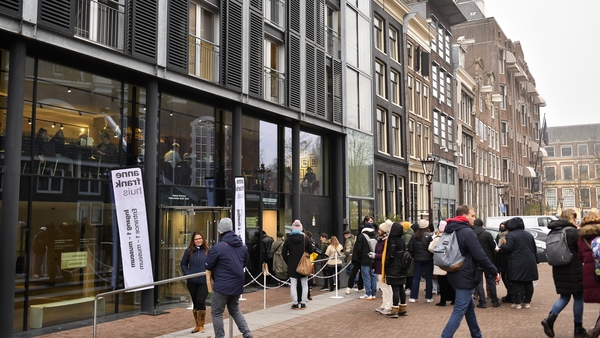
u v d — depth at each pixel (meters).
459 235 7.60
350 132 24.11
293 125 20.11
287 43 19.44
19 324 10.51
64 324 11.26
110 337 9.95
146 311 12.52
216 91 15.64
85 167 12.20
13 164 10.23
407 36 32.69
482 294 12.50
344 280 18.38
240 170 16.78
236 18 16.64
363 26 26.38
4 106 10.64
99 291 12.17
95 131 12.48
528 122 73.94
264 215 18.41
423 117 34.59
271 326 10.69
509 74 64.88
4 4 10.09
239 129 16.84
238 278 8.37
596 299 7.88
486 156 51.22
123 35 12.66
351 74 24.80
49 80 11.55
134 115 13.48
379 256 12.23
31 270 10.81
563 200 101.31
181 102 15.15
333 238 15.22
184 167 15.05
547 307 12.41
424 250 13.48
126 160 13.21
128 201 11.75
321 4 22.17
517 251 11.99
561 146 107.06
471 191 45.44
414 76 33.69
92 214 12.21
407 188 31.20
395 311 11.26
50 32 10.91
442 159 38.00
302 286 12.83
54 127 11.59
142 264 11.75
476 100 49.00
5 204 10.10
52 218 11.34
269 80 18.73
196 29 15.48
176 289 13.95
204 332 10.22
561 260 8.56
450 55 41.41
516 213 61.59
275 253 16.92
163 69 13.63
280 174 19.44
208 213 15.35
